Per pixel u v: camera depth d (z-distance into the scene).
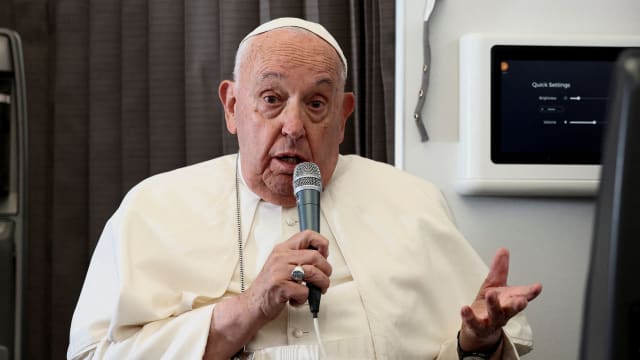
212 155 5.95
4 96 4.11
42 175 6.15
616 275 1.34
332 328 3.79
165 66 6.05
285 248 3.54
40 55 6.15
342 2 5.87
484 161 4.55
